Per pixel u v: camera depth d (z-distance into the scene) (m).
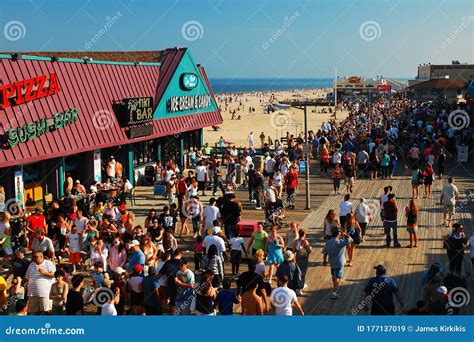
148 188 28.31
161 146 31.72
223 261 14.97
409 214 17.55
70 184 22.08
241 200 25.02
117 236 15.05
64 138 22.23
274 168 27.38
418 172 23.86
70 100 23.06
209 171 28.03
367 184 28.02
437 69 82.50
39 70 21.50
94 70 25.48
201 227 17.70
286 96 182.25
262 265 12.65
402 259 16.45
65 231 16.98
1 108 19.34
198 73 34.50
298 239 15.05
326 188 27.39
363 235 18.34
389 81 99.88
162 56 32.59
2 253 17.25
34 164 22.39
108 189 23.03
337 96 94.69
